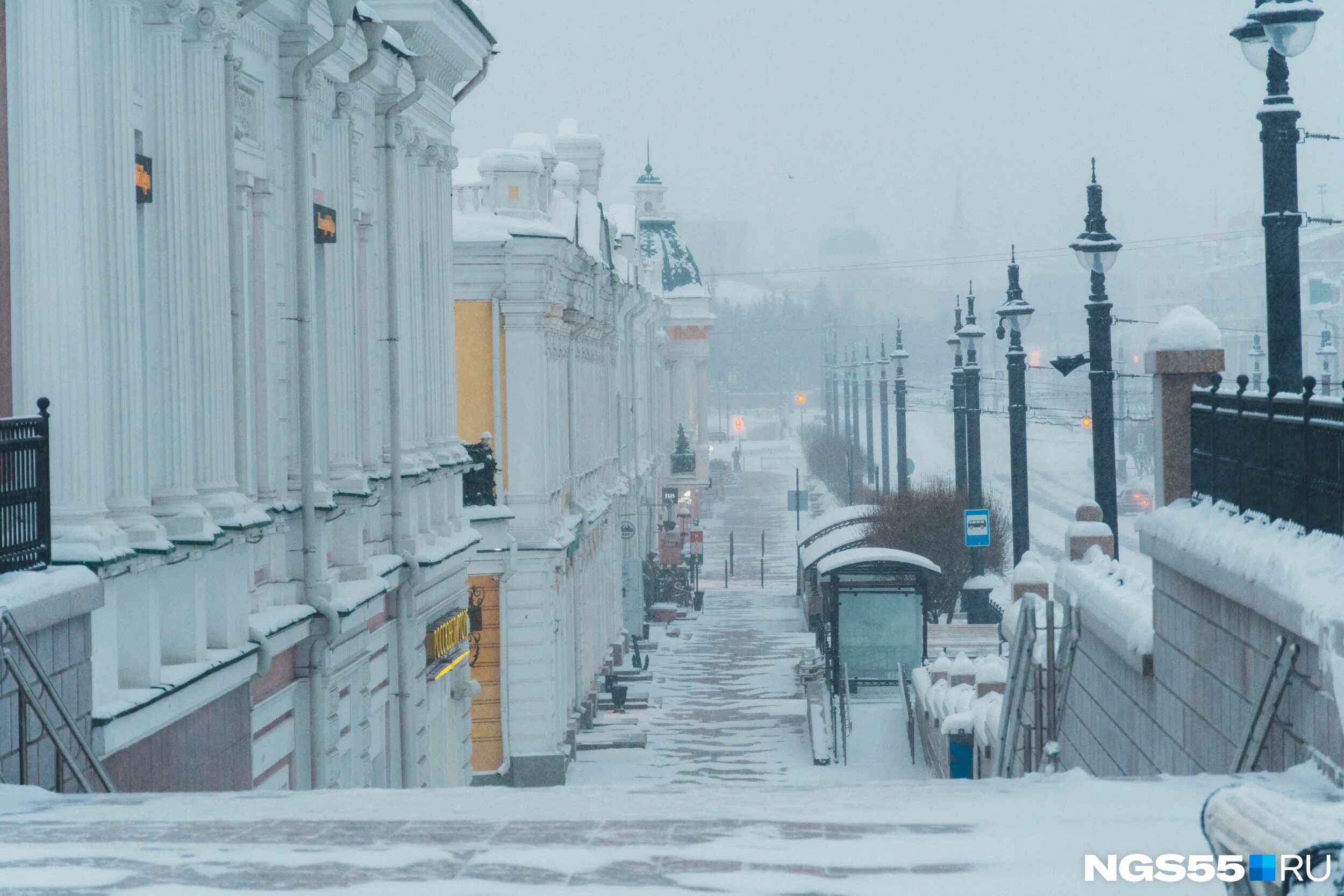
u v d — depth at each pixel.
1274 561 21.23
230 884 14.09
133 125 26.44
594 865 14.78
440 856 15.28
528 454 67.31
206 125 28.11
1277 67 27.66
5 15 23.58
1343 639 18.67
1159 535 27.39
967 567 110.00
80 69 24.12
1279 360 27.69
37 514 22.38
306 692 33.84
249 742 30.03
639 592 111.19
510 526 66.94
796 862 14.91
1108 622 31.91
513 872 14.54
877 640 85.75
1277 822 10.69
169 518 26.77
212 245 28.27
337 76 36.66
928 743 61.53
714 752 75.12
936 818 17.44
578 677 80.19
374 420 41.00
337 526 37.19
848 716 78.62
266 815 18.14
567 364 79.12
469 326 67.31
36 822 17.77
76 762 22.38
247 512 28.95
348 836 16.39
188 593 27.25
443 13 44.88
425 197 47.53
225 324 28.75
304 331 33.53
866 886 13.88
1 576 21.31
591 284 82.62
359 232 40.59
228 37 28.70
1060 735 37.84
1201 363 28.36
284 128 33.62
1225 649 24.00
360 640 37.81
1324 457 20.73
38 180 23.53
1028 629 35.22
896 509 111.12
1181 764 26.67
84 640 23.06
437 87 47.91
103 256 24.89
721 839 16.08
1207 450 26.91
